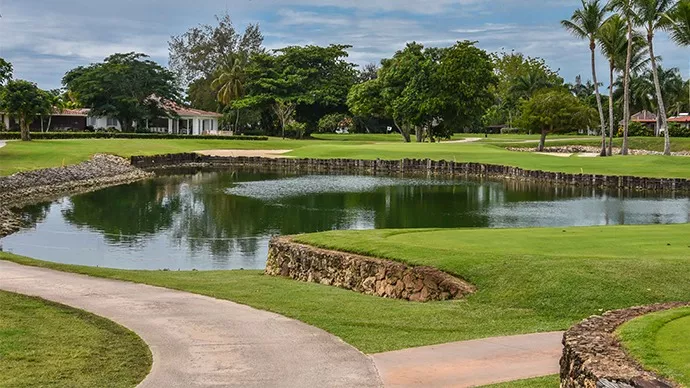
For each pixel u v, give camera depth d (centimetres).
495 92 14638
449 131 9769
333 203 4234
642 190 5184
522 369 957
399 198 4544
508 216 3697
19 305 1324
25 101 6944
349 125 13700
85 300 1388
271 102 11412
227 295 1467
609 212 3878
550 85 13112
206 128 11675
